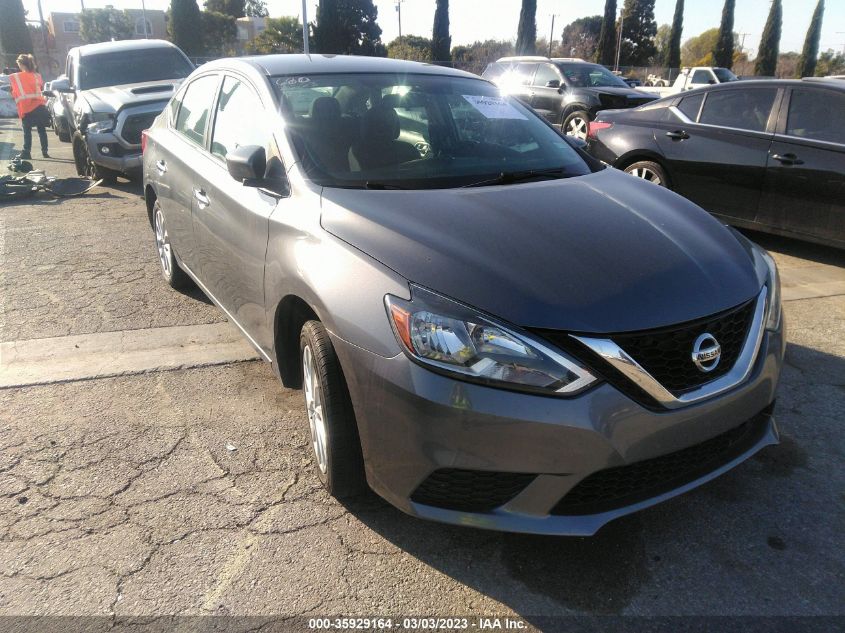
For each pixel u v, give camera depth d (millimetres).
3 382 3678
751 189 6102
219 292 3746
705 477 2396
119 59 10422
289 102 3281
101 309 4723
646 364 2168
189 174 3928
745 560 2439
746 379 2385
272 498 2758
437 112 3562
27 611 2188
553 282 2236
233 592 2277
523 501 2162
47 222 7137
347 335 2305
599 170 3498
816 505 2736
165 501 2734
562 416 2059
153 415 3381
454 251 2346
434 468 2145
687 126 6609
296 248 2674
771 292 2633
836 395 3627
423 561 2430
